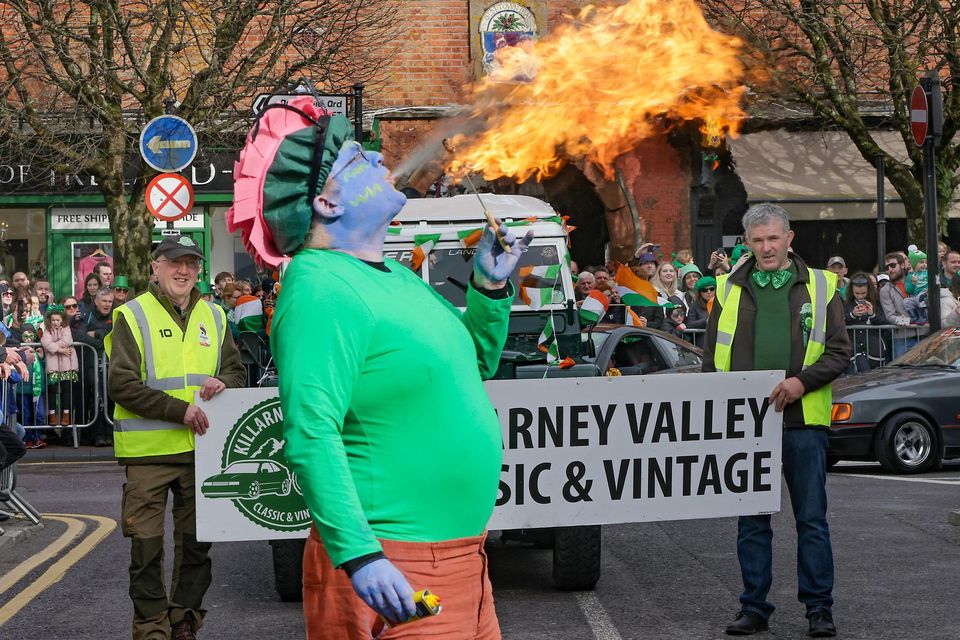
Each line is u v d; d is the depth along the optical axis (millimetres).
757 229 6184
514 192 21734
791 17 19547
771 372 6039
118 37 18500
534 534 7980
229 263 21641
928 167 13266
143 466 5891
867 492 11055
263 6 17734
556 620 6676
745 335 6219
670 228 21750
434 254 8945
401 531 3186
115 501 11594
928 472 12805
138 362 5922
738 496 6070
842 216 21922
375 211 3346
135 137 17531
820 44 19875
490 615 3398
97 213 21766
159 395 5871
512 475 5965
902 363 13664
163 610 5852
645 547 8742
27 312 16062
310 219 3318
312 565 3369
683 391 6008
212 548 9211
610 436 5996
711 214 21781
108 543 9328
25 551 9086
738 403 6043
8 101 18078
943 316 15891
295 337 3098
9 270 21656
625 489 6023
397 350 3156
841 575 7625
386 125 21328
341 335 3090
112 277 17438
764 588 6262
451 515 3236
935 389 12773
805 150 21922
